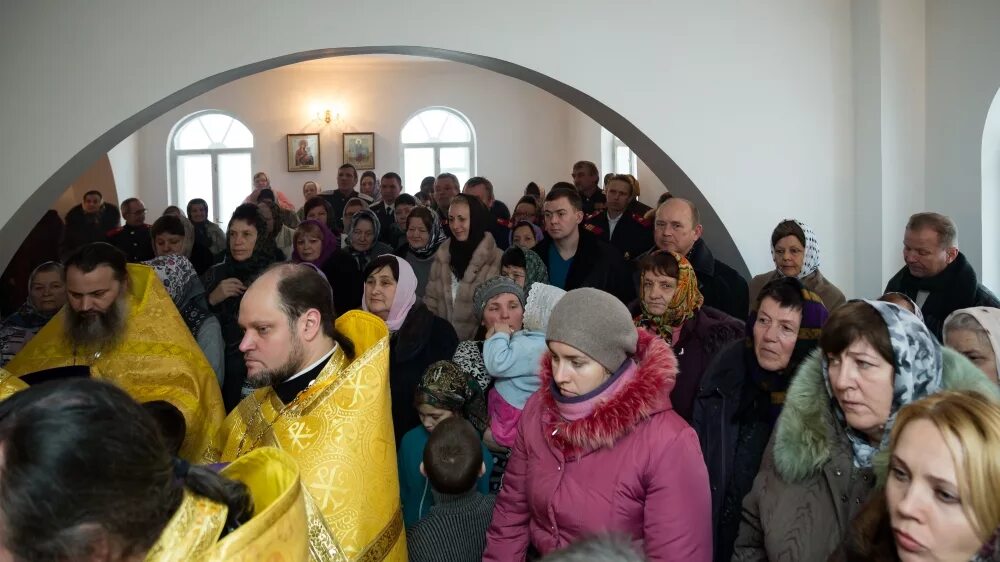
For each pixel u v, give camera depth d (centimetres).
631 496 170
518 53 426
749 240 432
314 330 179
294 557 110
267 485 120
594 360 172
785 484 167
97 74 422
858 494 159
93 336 249
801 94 433
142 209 752
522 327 302
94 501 83
